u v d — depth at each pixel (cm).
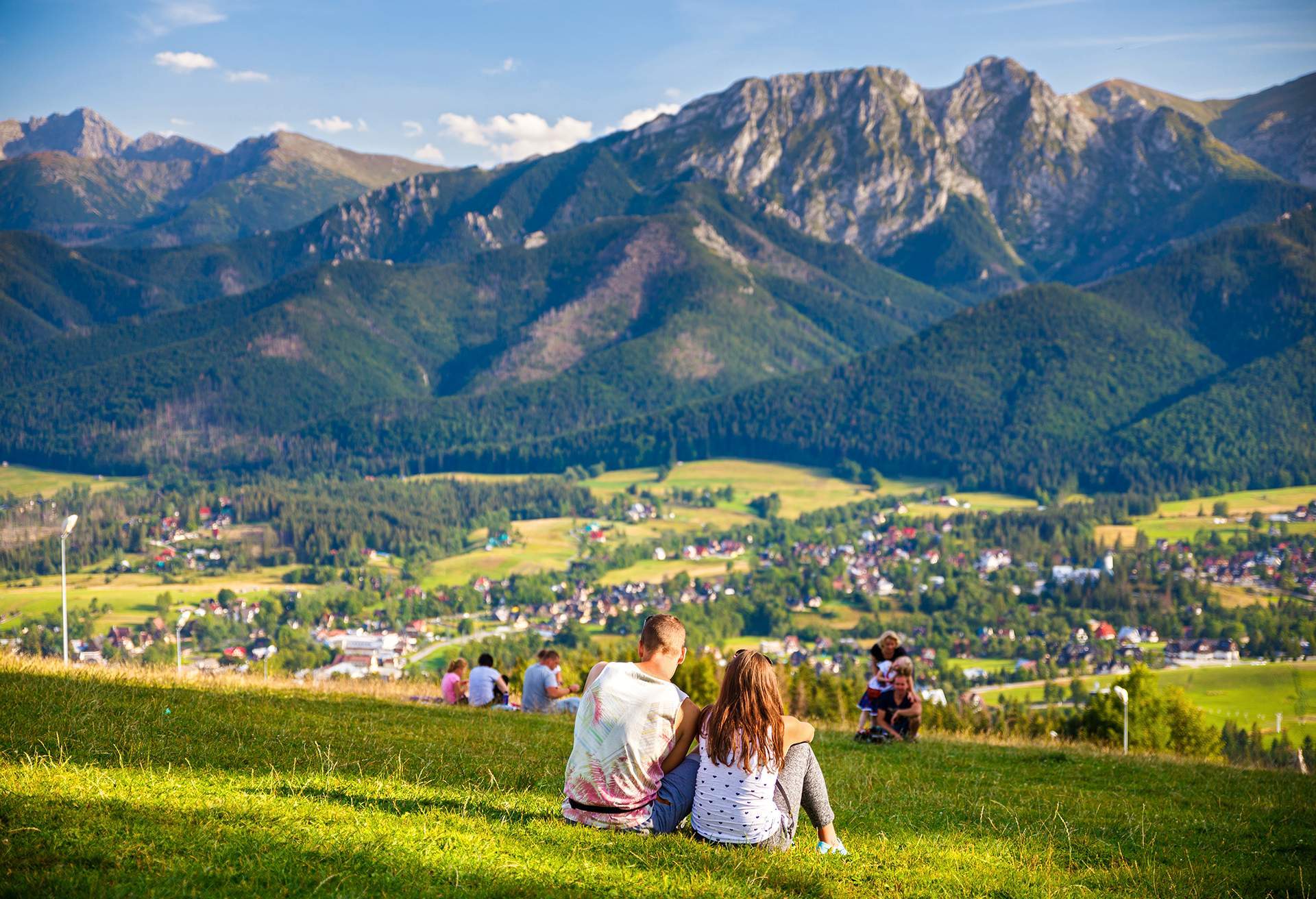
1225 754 8469
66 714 1243
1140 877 989
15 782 800
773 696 814
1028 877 915
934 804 1316
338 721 1523
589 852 749
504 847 745
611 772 816
